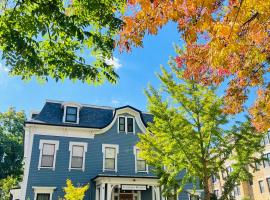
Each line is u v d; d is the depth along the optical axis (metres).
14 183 31.78
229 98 7.05
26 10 5.75
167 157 11.79
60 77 6.37
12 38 5.17
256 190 35.50
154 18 4.14
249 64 5.75
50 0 5.48
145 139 12.59
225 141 11.79
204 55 5.91
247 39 4.88
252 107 7.70
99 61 6.49
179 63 7.64
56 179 20.00
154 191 20.62
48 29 5.91
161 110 11.61
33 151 20.20
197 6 3.81
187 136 11.23
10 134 42.72
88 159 21.39
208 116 11.33
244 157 11.36
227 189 11.34
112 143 22.55
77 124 22.14
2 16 5.57
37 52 5.91
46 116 21.83
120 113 23.84
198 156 11.19
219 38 3.94
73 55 6.32
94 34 6.29
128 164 22.28
